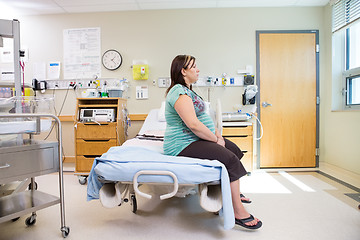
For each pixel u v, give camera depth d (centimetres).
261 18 307
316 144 306
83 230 143
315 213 163
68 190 223
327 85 302
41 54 322
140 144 177
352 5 259
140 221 154
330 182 238
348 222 149
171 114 135
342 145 272
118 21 315
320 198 192
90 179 127
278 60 306
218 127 161
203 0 288
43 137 322
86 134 255
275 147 307
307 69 306
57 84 318
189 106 124
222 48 310
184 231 140
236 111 310
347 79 284
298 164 306
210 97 311
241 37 308
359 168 246
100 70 317
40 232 141
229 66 310
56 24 320
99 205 182
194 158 125
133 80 315
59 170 135
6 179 115
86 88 316
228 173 125
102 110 259
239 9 308
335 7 285
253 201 187
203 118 141
